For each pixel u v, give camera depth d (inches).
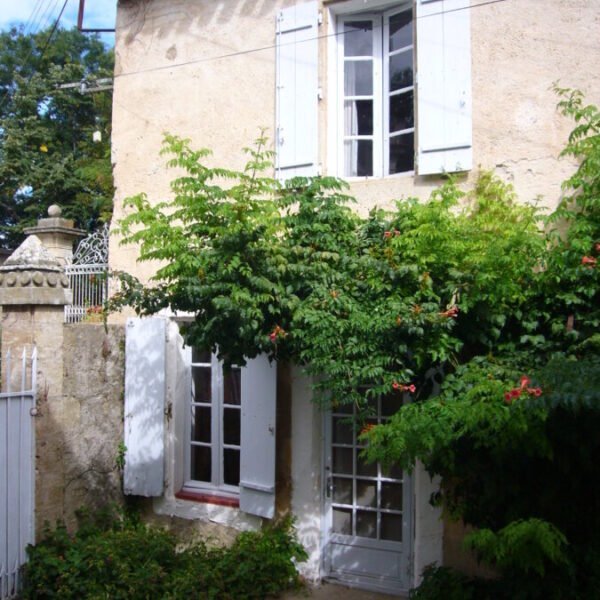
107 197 573.0
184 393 255.8
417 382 185.5
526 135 198.7
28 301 222.5
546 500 159.2
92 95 687.1
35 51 786.8
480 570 191.5
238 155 247.4
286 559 215.3
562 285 173.9
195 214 186.2
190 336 190.9
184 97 260.4
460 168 206.4
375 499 219.0
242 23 249.6
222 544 235.8
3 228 661.3
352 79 241.8
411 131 225.5
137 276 264.4
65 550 214.2
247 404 229.1
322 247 186.2
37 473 220.4
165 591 196.1
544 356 171.0
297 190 197.8
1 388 228.7
